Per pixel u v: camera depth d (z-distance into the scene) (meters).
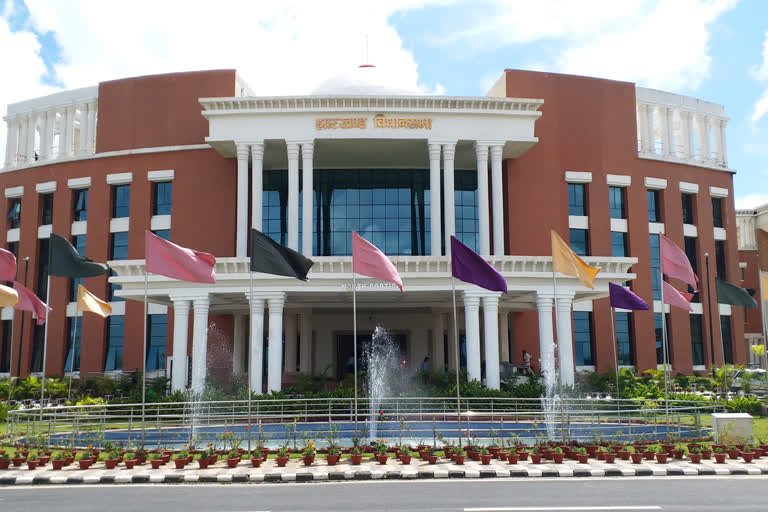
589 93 44.12
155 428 21.50
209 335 40.34
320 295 31.84
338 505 11.48
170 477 14.42
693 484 13.65
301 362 40.31
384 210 41.62
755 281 61.44
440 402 27.44
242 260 29.36
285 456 15.94
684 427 21.31
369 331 42.78
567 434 20.17
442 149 37.31
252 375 29.11
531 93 43.00
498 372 29.61
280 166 42.03
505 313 40.06
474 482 14.08
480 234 36.28
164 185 43.12
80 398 32.69
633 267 44.00
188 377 39.19
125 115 43.66
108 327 42.81
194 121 42.50
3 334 46.19
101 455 17.20
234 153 39.94
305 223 35.44
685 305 25.06
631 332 43.56
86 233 43.84
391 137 36.44
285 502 11.82
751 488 13.11
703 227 47.75
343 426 23.22
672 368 44.38
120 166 43.41
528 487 13.34
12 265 20.91
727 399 29.45
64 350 43.38
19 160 48.19
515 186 41.69
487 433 21.50
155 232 42.34
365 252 21.23
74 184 44.56
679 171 47.06
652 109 47.34
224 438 18.23
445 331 42.59
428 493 12.67
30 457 15.91
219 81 42.69
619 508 11.05
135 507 11.48
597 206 43.06
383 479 14.62
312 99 36.38
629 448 17.42
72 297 44.03
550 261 30.31
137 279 29.92
